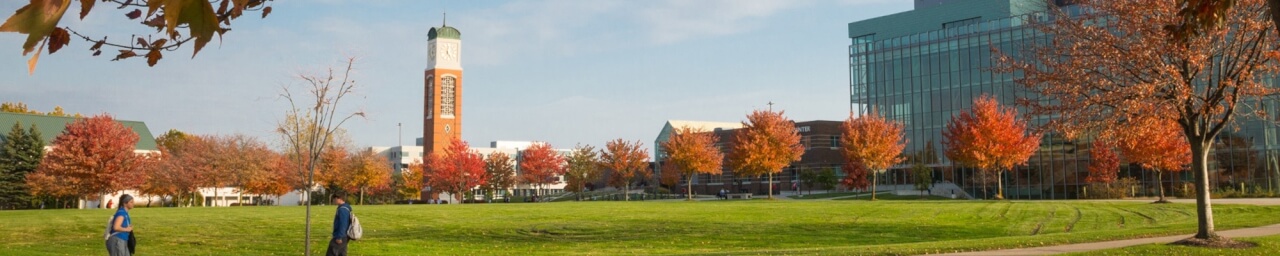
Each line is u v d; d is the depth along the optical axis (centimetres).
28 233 3409
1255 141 6719
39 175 6062
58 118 9625
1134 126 1981
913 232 3209
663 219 3838
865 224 3500
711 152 7100
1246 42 2031
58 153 6075
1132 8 1886
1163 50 1877
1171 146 4691
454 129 14162
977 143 5438
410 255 2672
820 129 10169
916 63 8800
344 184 7938
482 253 2748
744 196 8975
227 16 355
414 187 9731
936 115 8562
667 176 9256
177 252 2778
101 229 3550
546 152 8850
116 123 6362
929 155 8600
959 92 8381
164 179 7275
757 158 6238
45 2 210
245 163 7344
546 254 2692
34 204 7394
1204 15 802
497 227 3562
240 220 3891
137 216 4150
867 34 9619
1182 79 1912
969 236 3083
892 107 8931
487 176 9019
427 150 14150
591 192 11938
